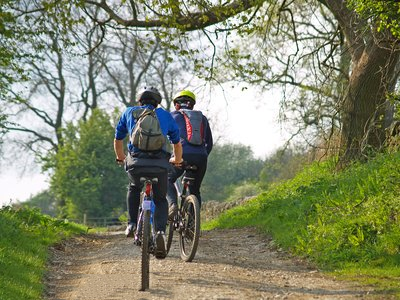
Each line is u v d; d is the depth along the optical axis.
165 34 39.41
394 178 26.91
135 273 20.05
